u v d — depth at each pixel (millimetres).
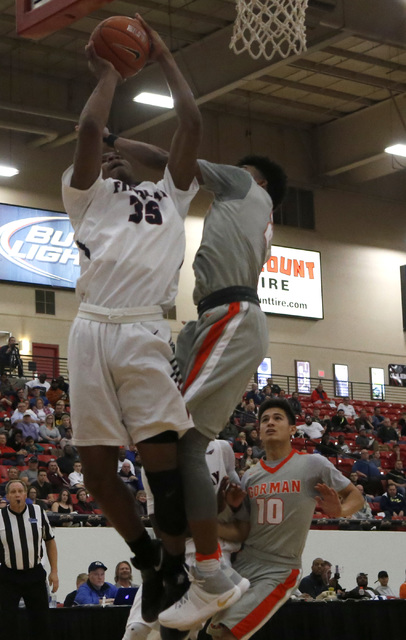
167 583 3439
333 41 20453
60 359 24375
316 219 29281
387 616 7062
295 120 28672
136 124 24656
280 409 5211
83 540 11203
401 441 23516
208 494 3299
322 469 5070
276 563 5043
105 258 3268
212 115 27656
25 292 24250
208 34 23047
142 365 3174
